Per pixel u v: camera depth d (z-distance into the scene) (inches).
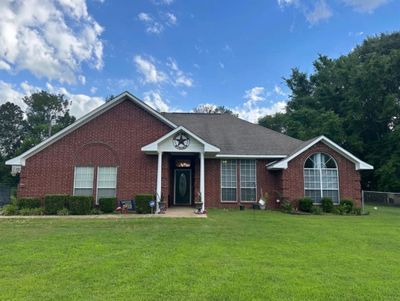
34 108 2770.7
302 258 279.7
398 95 1290.6
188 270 237.5
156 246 320.2
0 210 660.1
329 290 200.1
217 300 182.4
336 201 722.8
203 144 656.4
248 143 813.2
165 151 654.5
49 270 236.1
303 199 688.4
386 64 1253.1
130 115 701.9
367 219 581.3
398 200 1040.8
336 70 1573.6
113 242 338.6
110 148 687.1
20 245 321.4
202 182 652.7
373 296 192.1
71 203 604.7
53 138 677.3
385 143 1296.8
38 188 664.4
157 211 629.3
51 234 385.7
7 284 205.3
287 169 718.5
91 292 192.4
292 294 192.4
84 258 271.0
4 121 2679.6
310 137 1417.3
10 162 661.3
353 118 1363.2
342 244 343.9
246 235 389.4
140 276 222.5
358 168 731.4
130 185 677.9
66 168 676.1
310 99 1702.8
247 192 773.9
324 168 732.7
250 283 210.4
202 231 412.8
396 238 382.3
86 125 691.4
